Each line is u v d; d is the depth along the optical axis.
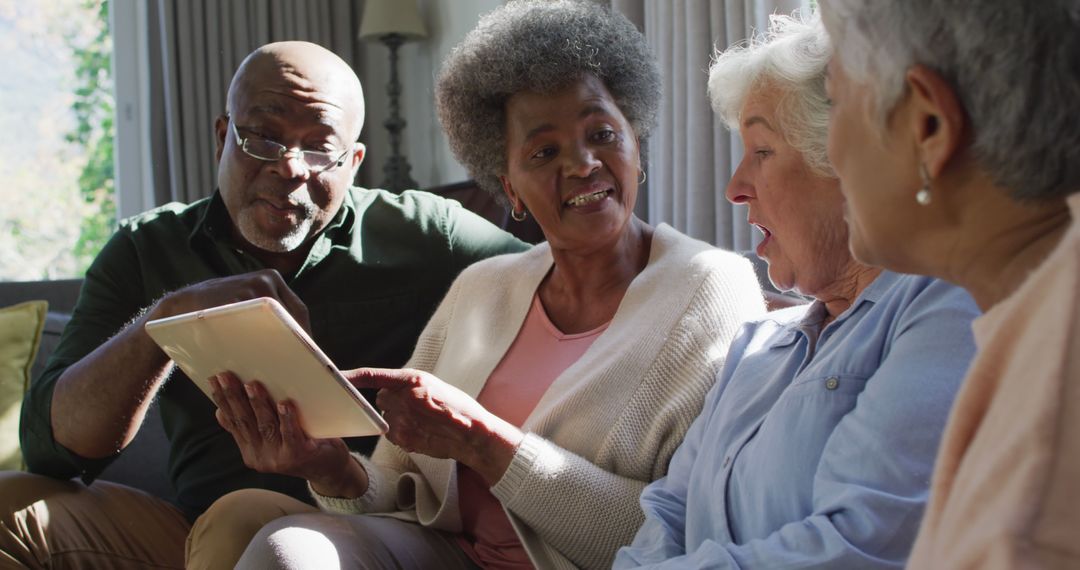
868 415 1.03
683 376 1.56
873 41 0.71
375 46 5.01
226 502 1.60
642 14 3.22
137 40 4.77
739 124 1.35
